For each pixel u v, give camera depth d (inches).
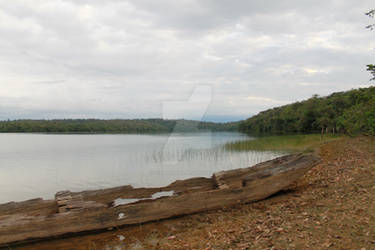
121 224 174.4
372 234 123.4
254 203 209.0
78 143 1598.2
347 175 267.7
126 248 147.6
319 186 243.6
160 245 147.5
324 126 1499.8
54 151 1117.7
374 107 612.1
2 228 149.0
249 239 137.3
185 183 228.8
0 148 1315.2
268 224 156.5
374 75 526.3
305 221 153.1
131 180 403.2
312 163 230.5
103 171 530.9
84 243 156.9
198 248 135.0
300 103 2169.0
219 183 219.9
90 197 201.9
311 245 120.0
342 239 122.5
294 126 1813.5
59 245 155.4
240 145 807.1
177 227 174.1
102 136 2549.2
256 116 2529.5
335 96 1812.3
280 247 121.3
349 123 788.6
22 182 479.8
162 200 187.6
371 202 169.9
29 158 881.5
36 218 157.2
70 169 607.2
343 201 183.9
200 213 196.2
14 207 174.4
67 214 163.0
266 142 982.4
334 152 491.8
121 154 844.6
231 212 193.6
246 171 234.8
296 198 212.5
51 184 456.4
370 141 585.6
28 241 154.7
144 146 1111.0
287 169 224.5
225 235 149.0
